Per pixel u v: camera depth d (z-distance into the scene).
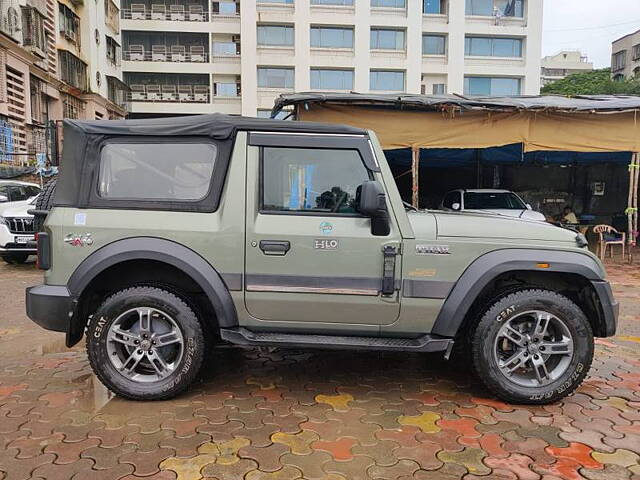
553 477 2.68
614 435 3.15
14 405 3.51
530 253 3.47
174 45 38.12
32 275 8.98
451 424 3.28
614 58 57.78
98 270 3.42
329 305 3.48
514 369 3.57
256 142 3.53
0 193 11.07
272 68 35.72
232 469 2.72
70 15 23.86
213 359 4.53
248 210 3.47
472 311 3.69
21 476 2.64
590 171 16.27
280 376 4.13
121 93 32.41
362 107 9.85
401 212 3.49
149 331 3.54
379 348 3.46
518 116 10.14
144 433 3.11
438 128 10.02
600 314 3.58
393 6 35.66
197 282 3.44
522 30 37.22
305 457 2.85
